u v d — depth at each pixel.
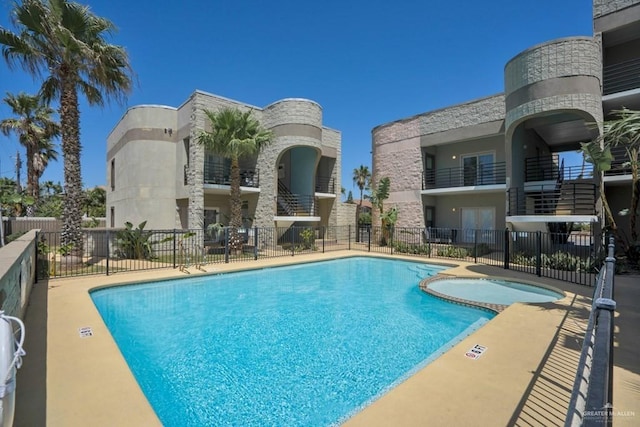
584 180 12.05
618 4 11.53
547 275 9.93
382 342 5.60
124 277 9.51
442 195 18.72
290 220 17.94
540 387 3.47
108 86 11.64
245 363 4.79
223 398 3.85
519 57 12.38
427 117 18.20
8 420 1.79
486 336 4.98
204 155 17.31
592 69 11.12
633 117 8.30
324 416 3.48
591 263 9.88
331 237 22.28
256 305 7.95
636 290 7.48
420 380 3.62
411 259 14.02
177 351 5.24
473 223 17.66
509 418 2.92
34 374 3.78
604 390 1.10
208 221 19.00
